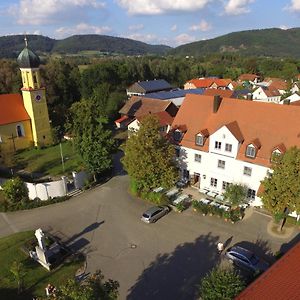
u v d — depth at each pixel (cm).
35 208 4550
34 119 6856
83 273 3253
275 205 3591
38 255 3391
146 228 3991
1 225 4172
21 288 3019
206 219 4128
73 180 5138
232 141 4341
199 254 3478
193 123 4941
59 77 10188
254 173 4266
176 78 17838
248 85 15600
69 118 8156
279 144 4088
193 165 4888
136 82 13475
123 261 3416
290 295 1836
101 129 5241
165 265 3334
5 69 9781
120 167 5912
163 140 4625
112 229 3997
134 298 2934
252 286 1984
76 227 4069
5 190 4534
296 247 2303
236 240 3688
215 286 2414
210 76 19875
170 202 4481
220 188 4694
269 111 4394
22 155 6638
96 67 12531
